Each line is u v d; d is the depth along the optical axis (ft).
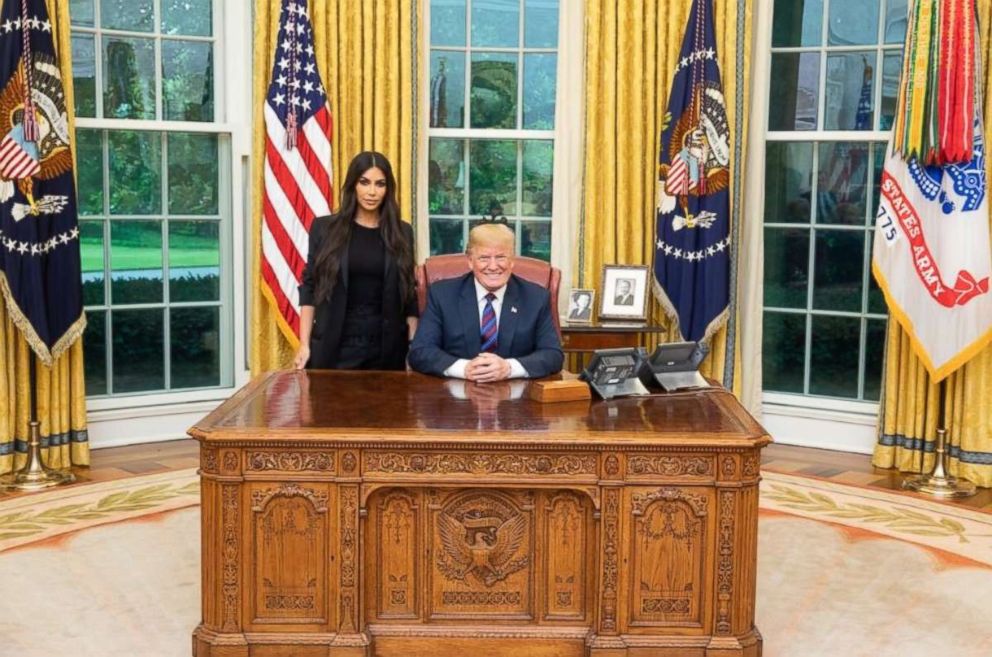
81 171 19.31
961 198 17.12
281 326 19.27
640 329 18.76
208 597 10.26
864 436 19.99
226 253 20.80
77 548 14.08
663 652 10.27
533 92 20.79
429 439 10.03
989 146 17.39
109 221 19.63
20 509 15.80
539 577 10.42
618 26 19.42
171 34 19.93
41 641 11.12
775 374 21.03
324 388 12.14
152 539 14.49
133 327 20.06
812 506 16.40
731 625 10.27
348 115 19.51
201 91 20.35
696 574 10.27
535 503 10.37
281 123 18.97
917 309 17.66
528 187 20.93
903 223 17.72
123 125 19.47
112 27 19.35
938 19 16.94
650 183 19.75
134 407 19.89
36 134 16.96
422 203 20.27
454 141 20.83
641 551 10.25
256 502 10.16
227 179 20.65
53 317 17.52
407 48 19.48
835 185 20.26
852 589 12.94
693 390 12.24
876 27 19.71
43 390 17.87
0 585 12.73
